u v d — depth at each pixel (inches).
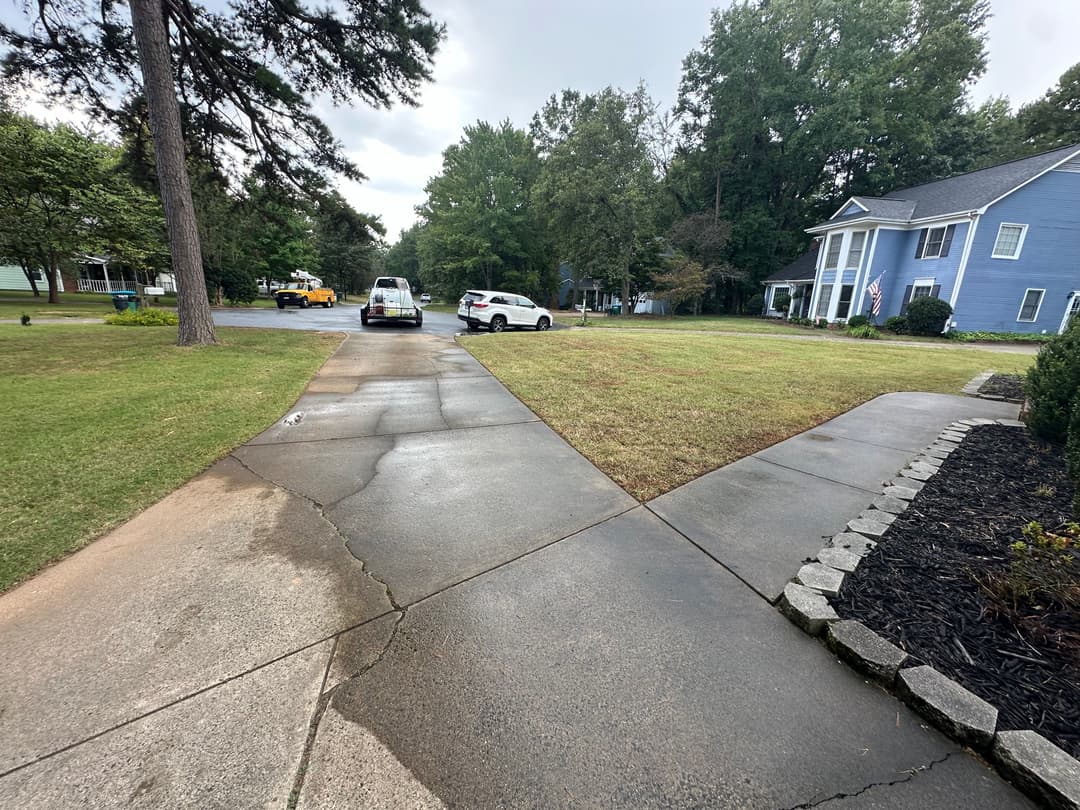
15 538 102.3
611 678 69.9
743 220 1216.8
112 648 72.2
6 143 683.4
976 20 1105.4
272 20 396.5
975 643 74.5
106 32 386.0
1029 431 187.2
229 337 446.3
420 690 66.9
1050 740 57.5
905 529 111.7
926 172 1133.7
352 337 519.5
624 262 1117.7
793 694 67.7
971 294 747.4
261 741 58.3
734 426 203.6
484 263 1327.5
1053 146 1170.6
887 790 53.9
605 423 205.8
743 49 1081.4
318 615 82.0
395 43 397.7
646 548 107.0
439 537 110.2
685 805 52.4
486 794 52.9
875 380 314.5
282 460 156.6
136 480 134.4
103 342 385.1
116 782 52.7
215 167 500.4
